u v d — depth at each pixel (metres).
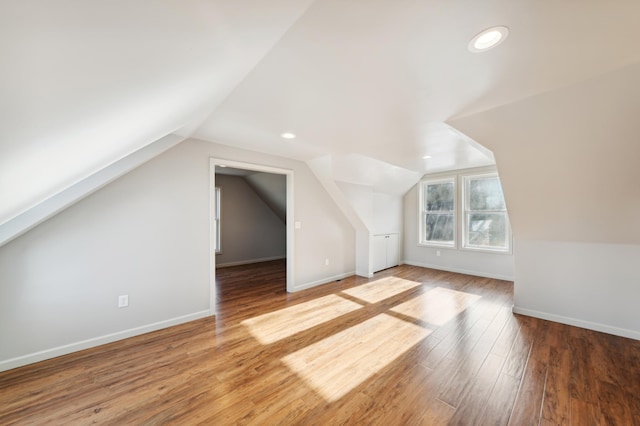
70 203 2.13
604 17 1.11
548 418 1.54
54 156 1.15
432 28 1.18
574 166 2.20
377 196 5.36
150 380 1.89
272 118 2.38
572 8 1.06
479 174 4.89
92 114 0.94
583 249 2.81
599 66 1.52
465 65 1.52
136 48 0.71
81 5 0.47
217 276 5.21
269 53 1.38
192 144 2.99
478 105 2.08
